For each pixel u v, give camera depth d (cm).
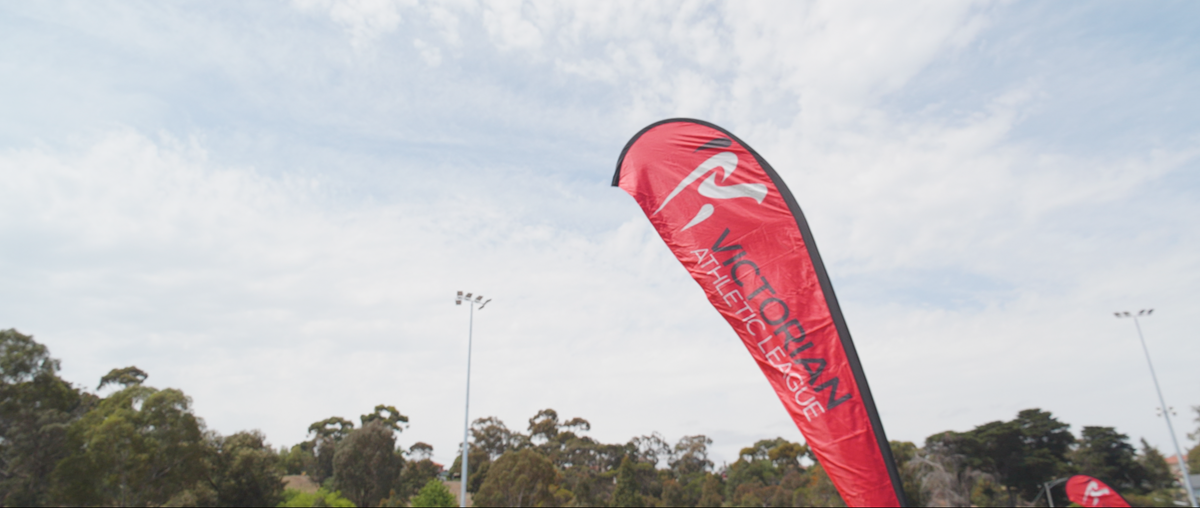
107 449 4072
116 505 4241
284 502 5997
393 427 10056
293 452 9900
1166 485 6906
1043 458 6819
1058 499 6712
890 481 617
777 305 705
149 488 4328
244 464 5850
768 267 723
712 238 761
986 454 7050
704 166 795
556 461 9962
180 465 4500
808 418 662
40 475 4103
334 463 6800
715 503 7931
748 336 715
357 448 6756
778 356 693
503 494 5659
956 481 6450
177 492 4625
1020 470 6900
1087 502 3359
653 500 7919
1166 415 4062
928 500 6156
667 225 795
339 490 6688
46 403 4191
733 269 739
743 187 767
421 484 8088
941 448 7094
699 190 787
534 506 5719
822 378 666
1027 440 7194
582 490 7319
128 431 4200
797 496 7012
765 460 9412
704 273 755
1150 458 7156
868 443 633
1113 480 6888
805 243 717
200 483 5531
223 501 5703
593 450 10081
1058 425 7138
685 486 9156
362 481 6669
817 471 6950
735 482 8912
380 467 6769
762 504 7656
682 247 779
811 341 680
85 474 3934
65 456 4162
